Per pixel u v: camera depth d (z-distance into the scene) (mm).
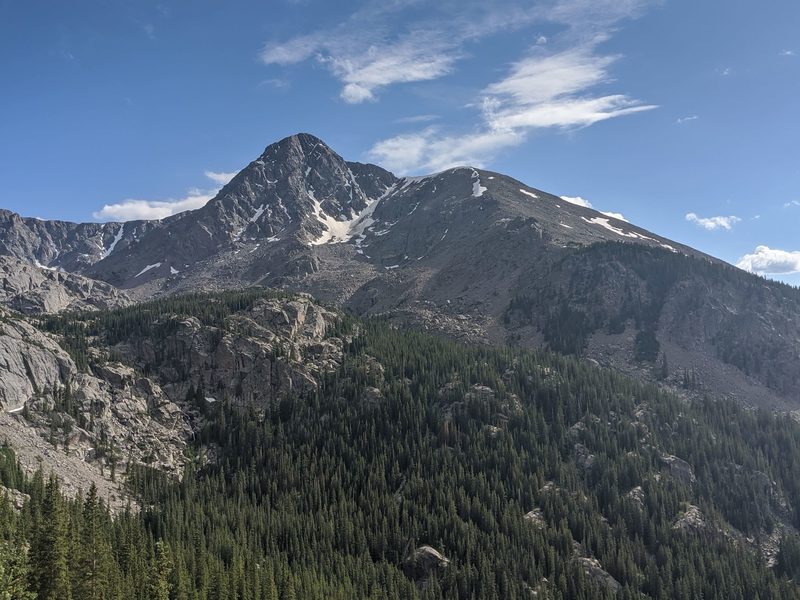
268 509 180875
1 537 118312
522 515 180750
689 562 170250
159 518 158875
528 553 166375
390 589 153625
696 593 162250
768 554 188125
